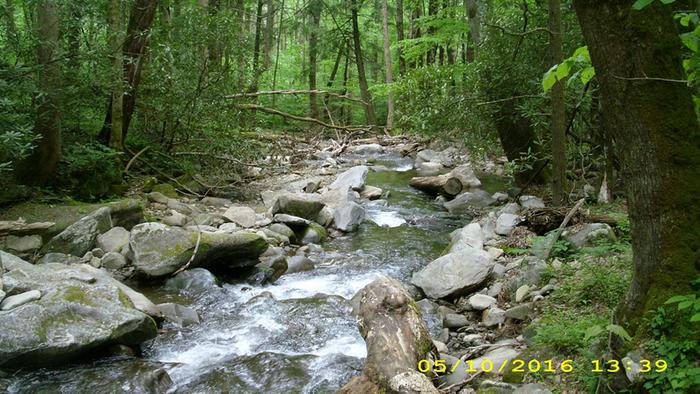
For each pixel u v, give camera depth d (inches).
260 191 424.2
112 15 315.6
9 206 268.7
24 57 274.4
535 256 223.6
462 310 211.3
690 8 162.9
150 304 197.0
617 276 172.9
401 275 265.7
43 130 279.3
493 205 386.6
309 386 163.0
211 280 235.0
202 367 174.7
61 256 238.5
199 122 393.4
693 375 107.6
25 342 156.5
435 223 363.6
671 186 118.3
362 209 361.1
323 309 218.7
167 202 342.0
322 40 891.4
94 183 321.1
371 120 838.5
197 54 385.1
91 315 171.9
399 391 136.1
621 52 115.3
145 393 155.7
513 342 168.2
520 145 363.6
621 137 122.1
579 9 120.1
